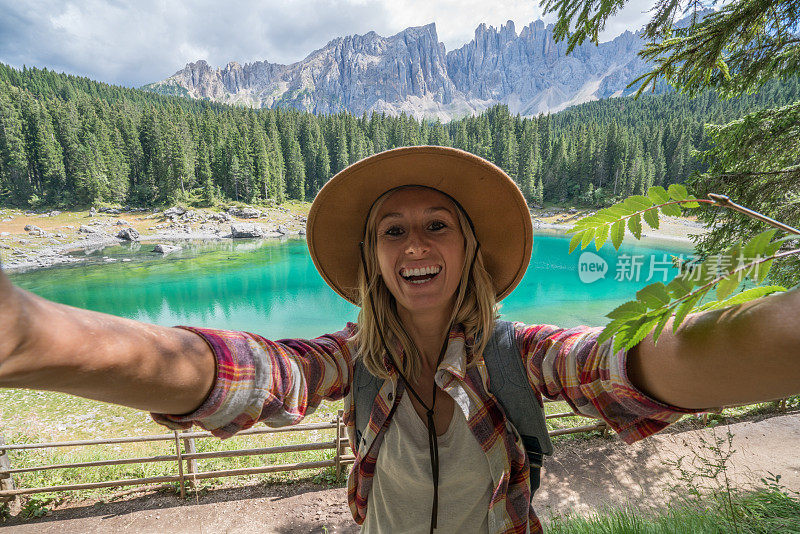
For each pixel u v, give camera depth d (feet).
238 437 25.94
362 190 3.69
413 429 3.32
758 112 18.45
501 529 3.13
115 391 1.50
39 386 1.21
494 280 4.09
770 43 13.44
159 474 19.52
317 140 332.80
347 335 3.73
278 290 122.42
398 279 3.32
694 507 12.25
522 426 3.20
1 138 244.01
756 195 16.48
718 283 1.21
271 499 17.26
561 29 12.82
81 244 201.77
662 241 112.57
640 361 1.84
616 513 11.99
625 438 2.26
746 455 18.38
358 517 3.73
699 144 264.52
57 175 252.42
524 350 3.13
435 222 3.41
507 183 3.53
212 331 2.28
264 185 290.76
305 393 2.91
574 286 110.11
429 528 3.28
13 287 1.09
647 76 13.29
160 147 264.93
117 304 106.73
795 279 9.07
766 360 1.25
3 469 16.38
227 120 333.83
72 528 15.74
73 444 16.12
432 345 3.47
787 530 9.76
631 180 253.44
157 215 252.21
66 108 274.77
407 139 356.79
